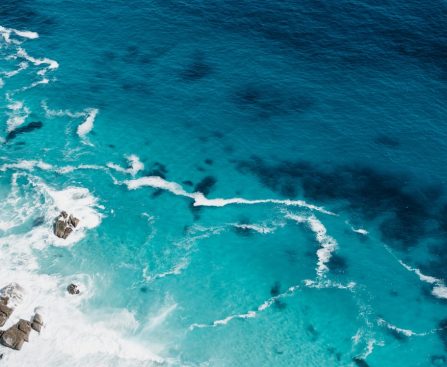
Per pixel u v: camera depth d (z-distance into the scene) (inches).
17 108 3523.6
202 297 2694.4
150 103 3614.7
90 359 2413.9
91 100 3614.7
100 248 2844.5
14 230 2864.2
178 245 2898.6
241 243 2923.2
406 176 3238.2
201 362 2459.4
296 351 2514.8
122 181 3169.3
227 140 3417.8
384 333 2593.5
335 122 3523.6
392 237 2970.0
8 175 3129.9
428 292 2748.5
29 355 2389.3
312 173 3257.9
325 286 2765.7
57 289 2640.3
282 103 3636.8
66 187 3102.9
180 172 3240.7
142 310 2618.1
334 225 3021.7
